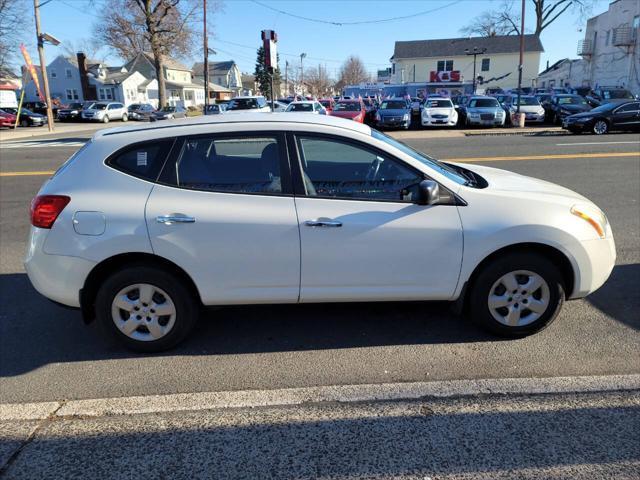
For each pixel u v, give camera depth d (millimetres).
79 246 3248
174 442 2594
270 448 2535
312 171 3383
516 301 3512
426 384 3062
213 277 3346
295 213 3299
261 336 3756
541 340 3590
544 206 3398
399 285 3424
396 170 3395
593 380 3057
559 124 24328
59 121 41312
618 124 18578
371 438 2594
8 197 9148
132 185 3307
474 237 3334
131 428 2713
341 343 3623
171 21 44281
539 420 2699
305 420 2750
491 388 3004
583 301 4219
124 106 42750
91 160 3363
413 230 3320
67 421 2789
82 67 61844
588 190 8391
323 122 3512
